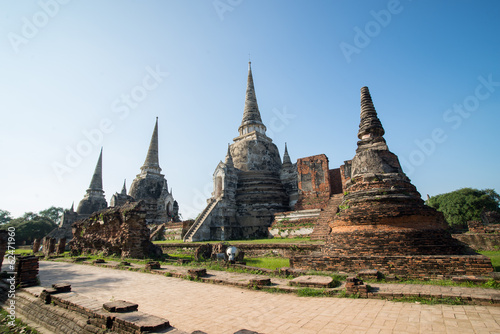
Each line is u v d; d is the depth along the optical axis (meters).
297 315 7.43
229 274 13.50
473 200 46.81
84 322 7.04
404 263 11.18
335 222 15.38
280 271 12.55
